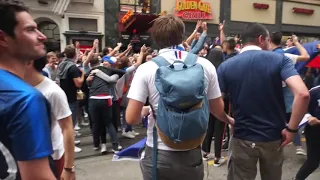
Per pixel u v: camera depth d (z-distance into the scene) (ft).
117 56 19.45
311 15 62.03
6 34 3.29
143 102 5.44
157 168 5.45
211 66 5.71
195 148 5.55
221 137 13.03
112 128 15.21
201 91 5.04
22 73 3.55
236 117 7.20
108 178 12.30
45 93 5.58
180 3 49.67
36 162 2.95
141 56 16.48
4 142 2.93
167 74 5.06
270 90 6.68
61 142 5.69
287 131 6.59
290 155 14.90
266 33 7.18
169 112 5.02
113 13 46.01
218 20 53.11
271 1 57.62
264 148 6.88
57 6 42.37
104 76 14.82
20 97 2.93
